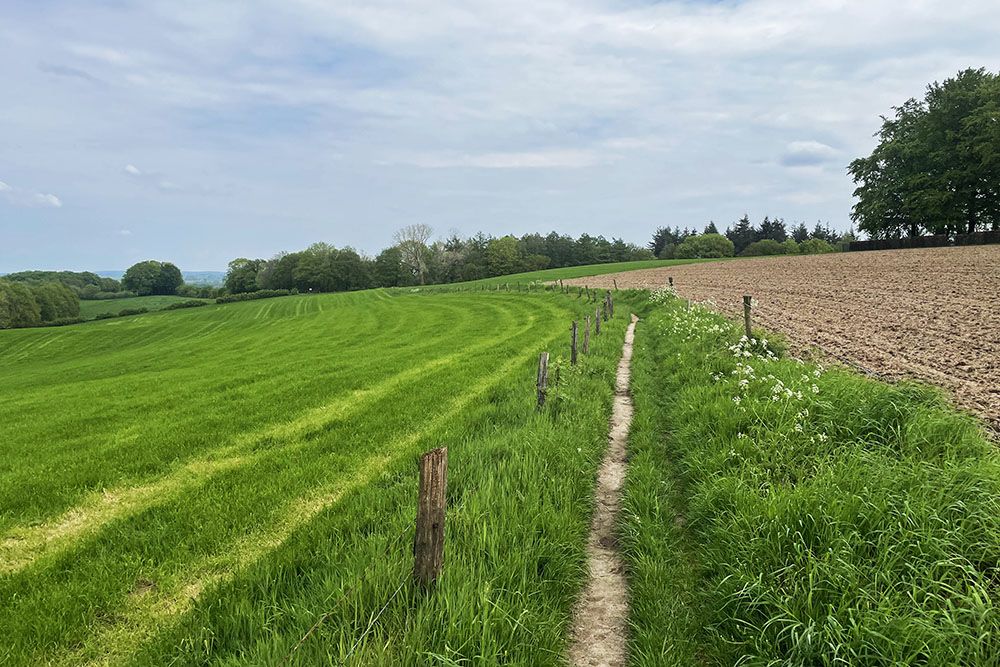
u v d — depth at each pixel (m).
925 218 66.06
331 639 3.87
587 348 16.64
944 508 4.74
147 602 5.21
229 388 16.53
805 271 49.06
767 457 6.68
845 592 3.98
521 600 4.46
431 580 4.43
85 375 27.81
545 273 98.69
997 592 3.91
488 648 3.84
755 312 23.11
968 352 12.79
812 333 16.95
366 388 15.16
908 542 4.41
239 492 7.66
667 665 4.00
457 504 6.09
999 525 4.45
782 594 4.19
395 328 37.28
